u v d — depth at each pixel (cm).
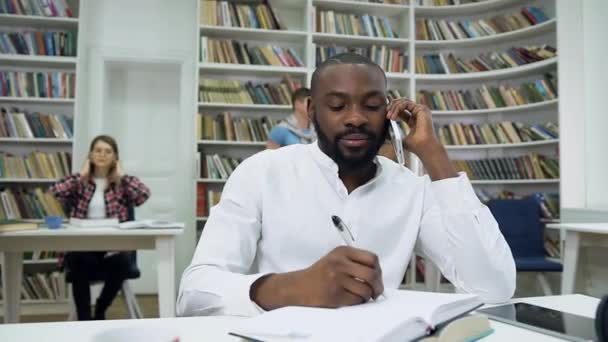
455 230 88
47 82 375
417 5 420
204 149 406
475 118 432
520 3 412
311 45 399
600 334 54
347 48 414
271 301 68
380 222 97
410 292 72
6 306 233
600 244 228
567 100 361
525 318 68
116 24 407
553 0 389
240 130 395
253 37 411
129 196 295
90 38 401
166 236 215
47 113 388
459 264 88
